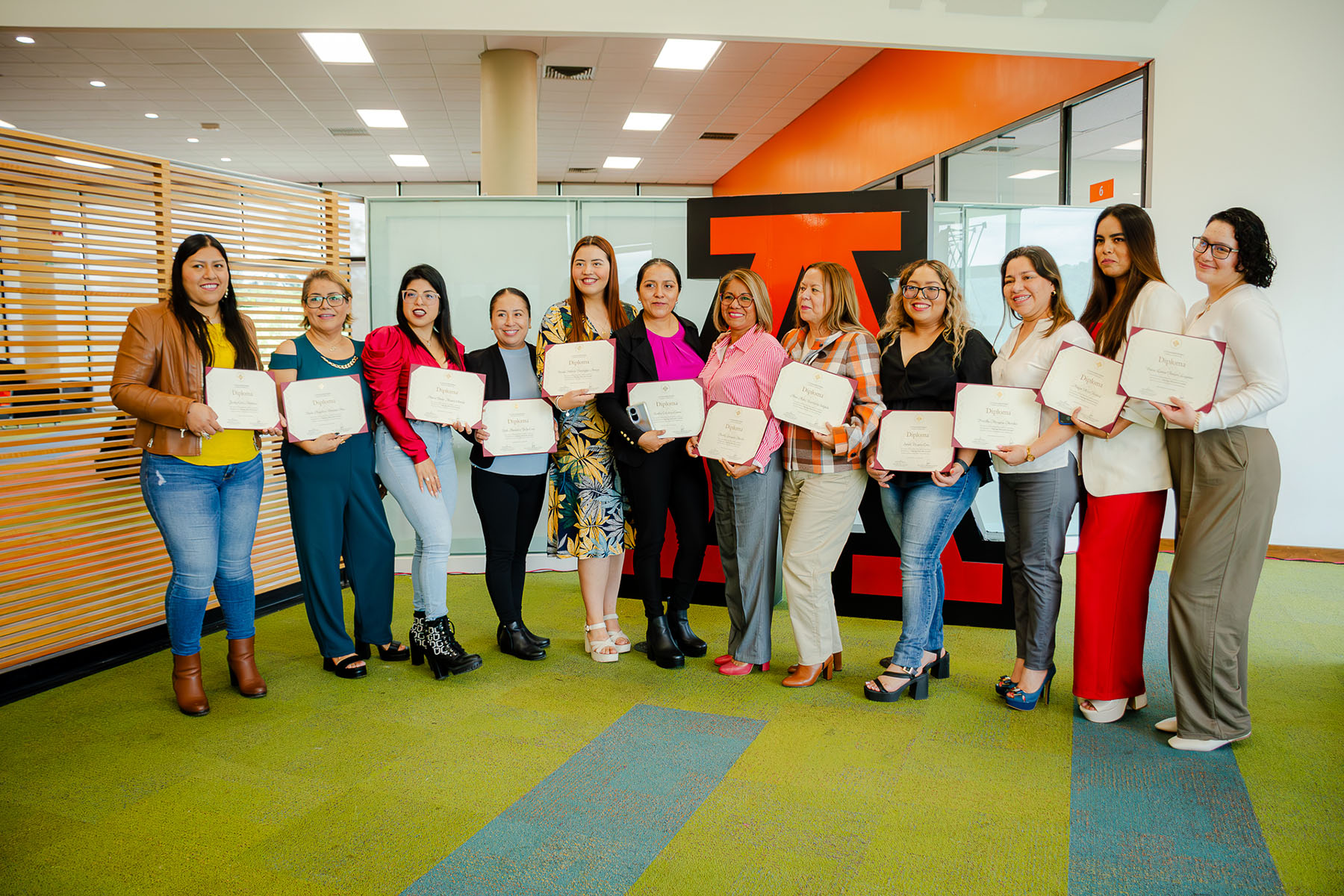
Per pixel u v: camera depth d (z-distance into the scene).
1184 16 4.82
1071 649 3.32
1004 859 1.81
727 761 2.30
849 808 2.04
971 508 3.61
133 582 3.34
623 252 4.63
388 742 2.44
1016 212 4.90
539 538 4.75
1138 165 5.21
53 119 9.95
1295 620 3.64
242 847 1.88
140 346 2.50
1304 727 2.50
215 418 2.50
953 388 2.60
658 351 3.00
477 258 4.63
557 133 10.95
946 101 7.21
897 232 3.72
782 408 2.70
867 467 2.78
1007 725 2.54
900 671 2.75
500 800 2.09
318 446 2.83
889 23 4.68
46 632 3.01
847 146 9.02
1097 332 2.48
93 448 3.23
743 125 10.62
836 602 3.79
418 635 3.04
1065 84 5.75
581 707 2.71
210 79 8.51
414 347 2.98
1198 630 2.29
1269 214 4.70
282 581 4.07
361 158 12.20
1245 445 2.19
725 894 1.69
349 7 4.36
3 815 2.03
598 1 4.48
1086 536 2.51
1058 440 2.45
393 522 4.68
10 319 2.99
